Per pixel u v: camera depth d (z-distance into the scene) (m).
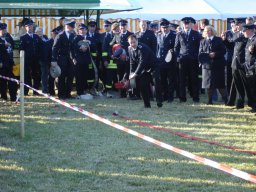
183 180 8.60
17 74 18.94
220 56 16.77
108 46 19.30
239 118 14.45
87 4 20.05
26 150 10.64
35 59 19.28
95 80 19.38
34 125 13.24
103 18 25.75
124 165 9.52
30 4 19.30
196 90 17.66
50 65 19.16
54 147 10.89
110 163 9.66
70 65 18.52
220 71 16.84
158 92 16.42
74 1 19.86
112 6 20.45
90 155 10.23
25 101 17.81
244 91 15.94
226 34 17.27
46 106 16.62
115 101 18.03
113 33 19.23
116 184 8.41
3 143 11.20
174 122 13.80
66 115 14.88
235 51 15.59
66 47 18.36
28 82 19.27
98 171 9.14
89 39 19.27
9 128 12.79
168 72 17.70
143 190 8.09
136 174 8.95
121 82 17.42
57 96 19.42
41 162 9.73
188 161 9.76
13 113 15.13
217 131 12.63
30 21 19.19
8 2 19.09
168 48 17.78
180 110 15.90
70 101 17.98
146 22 18.38
